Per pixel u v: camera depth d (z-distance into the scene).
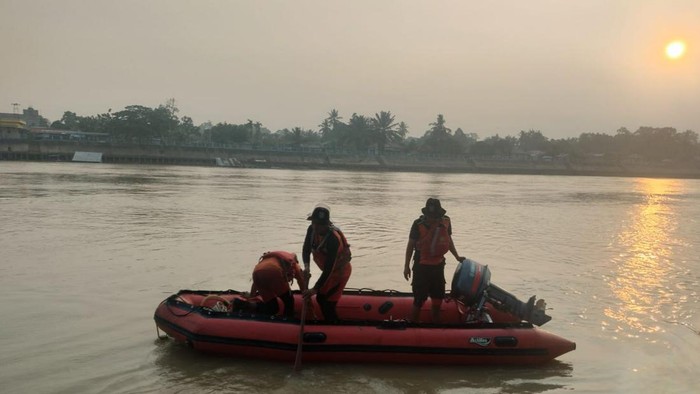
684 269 13.16
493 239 18.06
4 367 6.23
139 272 11.12
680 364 6.86
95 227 17.61
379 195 39.69
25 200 26.08
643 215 29.53
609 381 6.33
